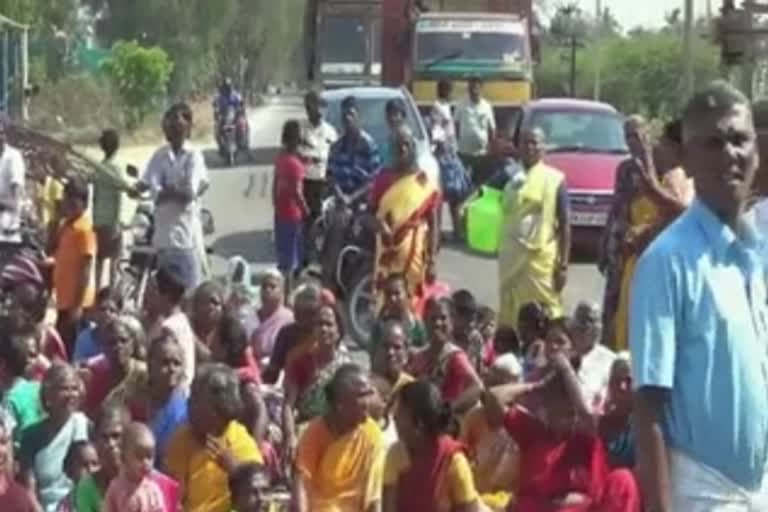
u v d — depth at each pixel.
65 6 74.06
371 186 20.64
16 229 18.50
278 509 12.34
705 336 6.62
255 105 104.25
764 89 22.00
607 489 10.67
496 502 11.58
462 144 32.38
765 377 6.69
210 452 11.48
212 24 98.56
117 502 11.07
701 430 6.64
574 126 30.22
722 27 22.39
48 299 17.30
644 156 17.03
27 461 11.91
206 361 13.81
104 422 11.42
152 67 70.81
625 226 17.22
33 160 22.39
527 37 38.62
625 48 75.19
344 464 11.64
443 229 30.50
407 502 11.01
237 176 44.00
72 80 69.19
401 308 16.03
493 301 25.09
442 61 38.06
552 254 18.73
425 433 10.95
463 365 13.55
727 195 6.69
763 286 6.75
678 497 6.68
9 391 12.55
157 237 19.17
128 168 21.91
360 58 46.25
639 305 6.68
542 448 10.71
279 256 23.41
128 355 13.02
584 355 14.01
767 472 6.76
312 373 13.80
